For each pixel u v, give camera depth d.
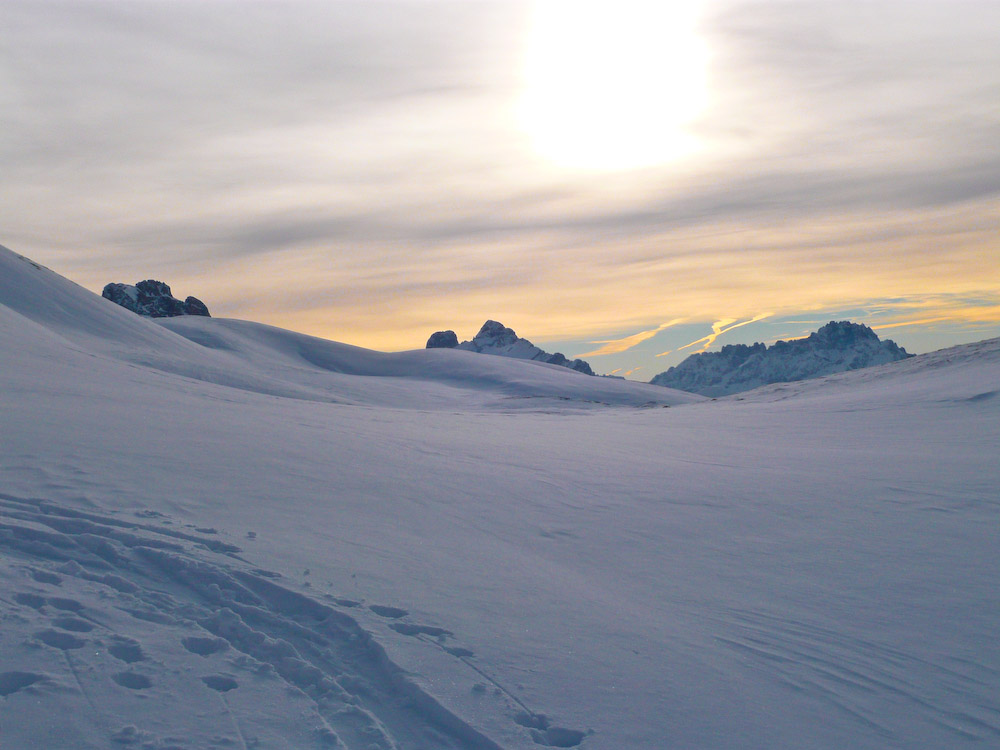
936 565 7.49
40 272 63.91
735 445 18.06
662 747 3.97
